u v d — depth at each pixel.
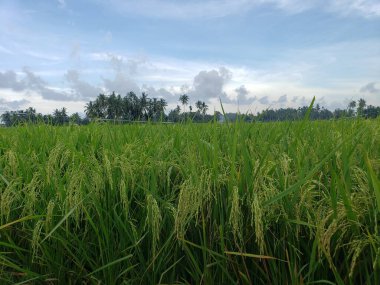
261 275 2.46
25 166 3.21
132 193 2.78
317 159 2.85
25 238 2.88
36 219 2.75
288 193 2.25
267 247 2.44
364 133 3.28
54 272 2.66
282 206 2.28
